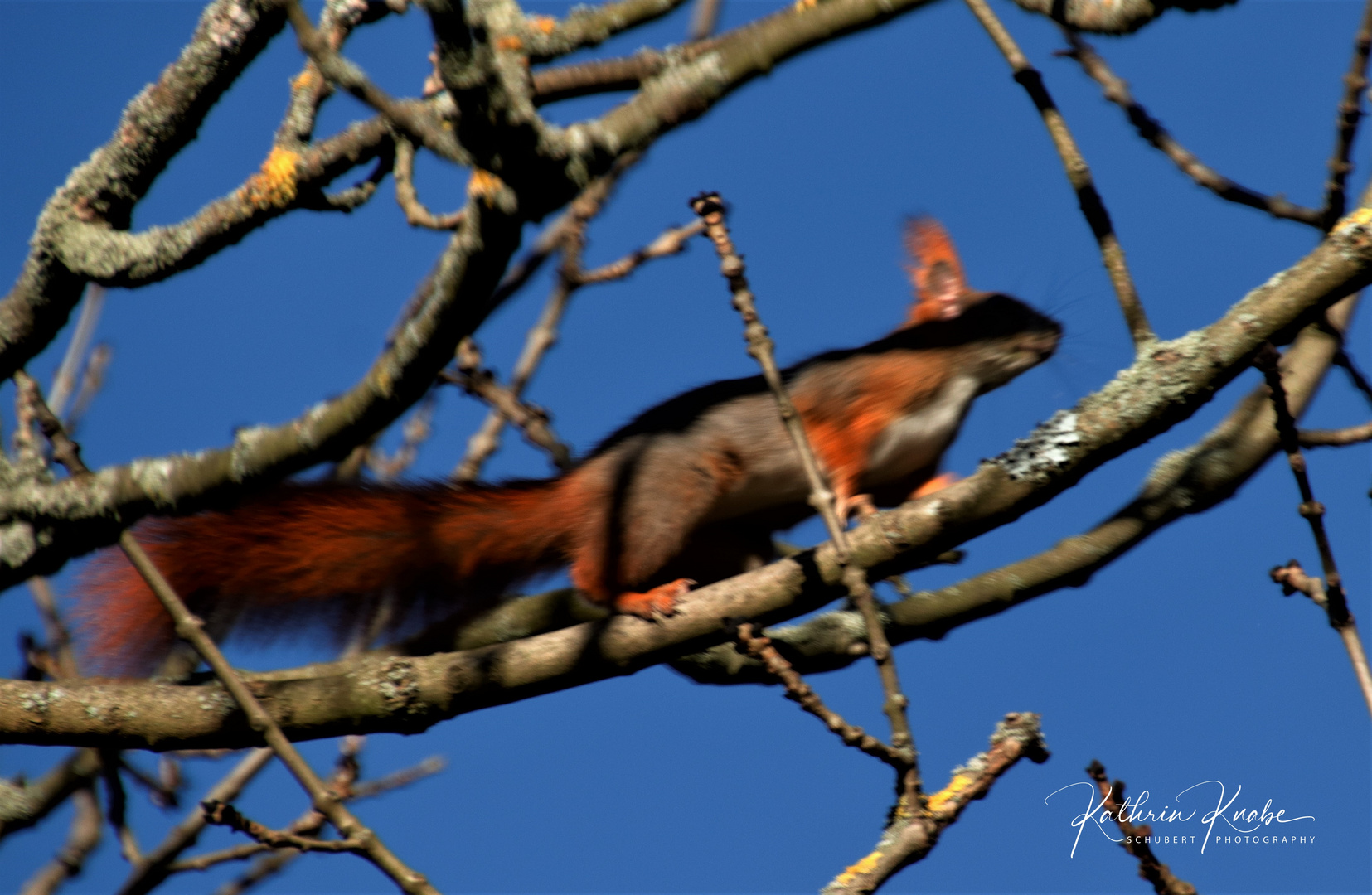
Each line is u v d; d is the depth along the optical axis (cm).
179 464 757
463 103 591
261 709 668
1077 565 887
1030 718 690
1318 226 724
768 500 1034
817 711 627
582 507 995
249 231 795
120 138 841
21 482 790
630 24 775
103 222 845
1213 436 898
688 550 1044
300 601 983
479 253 650
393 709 750
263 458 743
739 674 916
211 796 943
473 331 705
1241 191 738
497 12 628
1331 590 646
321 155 773
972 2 751
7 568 785
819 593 746
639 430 1015
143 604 927
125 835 905
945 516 722
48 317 855
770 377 666
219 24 834
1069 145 723
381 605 998
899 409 1052
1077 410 711
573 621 957
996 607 893
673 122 690
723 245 671
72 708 733
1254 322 677
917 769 636
